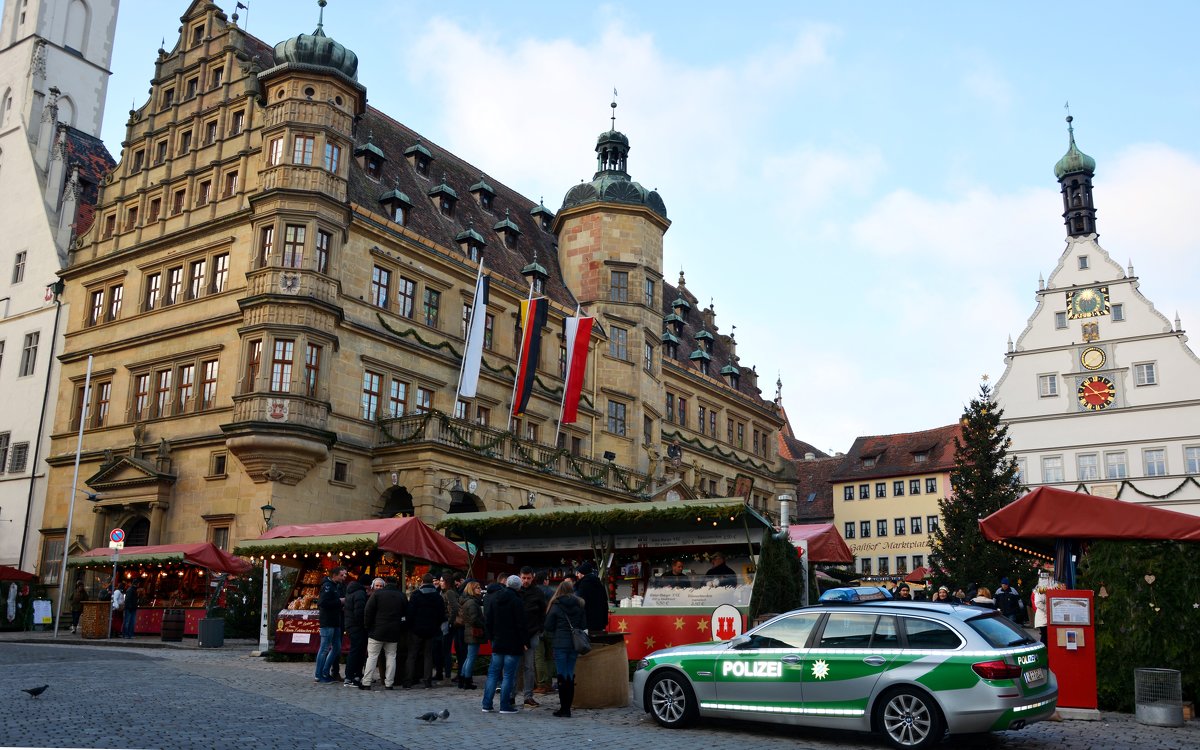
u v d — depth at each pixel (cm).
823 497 8388
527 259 5322
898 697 1263
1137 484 6131
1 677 1670
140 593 3628
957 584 4628
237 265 3966
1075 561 1925
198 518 3788
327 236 3928
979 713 1213
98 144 5800
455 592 2034
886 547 7625
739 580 2033
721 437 6638
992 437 5103
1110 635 1709
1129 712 1670
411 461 3866
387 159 4728
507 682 1527
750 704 1371
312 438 3662
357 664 1861
